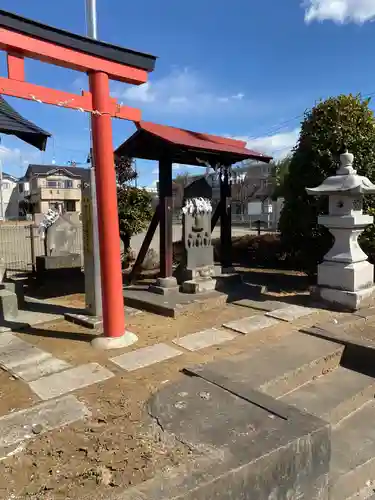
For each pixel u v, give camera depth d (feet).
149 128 21.18
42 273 27.27
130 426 9.02
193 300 20.01
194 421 9.02
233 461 7.43
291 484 8.14
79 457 7.89
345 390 12.35
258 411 9.42
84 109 13.26
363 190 18.03
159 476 7.07
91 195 17.28
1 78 11.49
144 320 18.10
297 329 16.26
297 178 25.57
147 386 11.23
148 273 28.94
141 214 32.55
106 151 13.79
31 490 6.97
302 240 26.23
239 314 18.78
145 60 14.35
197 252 23.22
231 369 12.03
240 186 118.01
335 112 23.84
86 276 18.17
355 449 10.44
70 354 13.92
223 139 25.57
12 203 150.71
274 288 23.95
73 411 9.78
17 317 18.57
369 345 13.73
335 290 19.30
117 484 7.01
